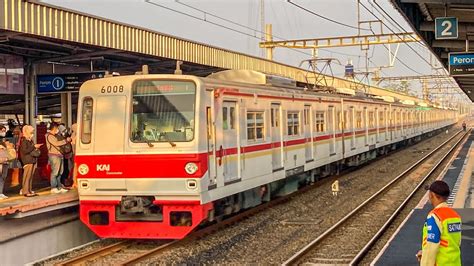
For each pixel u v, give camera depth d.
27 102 14.43
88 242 12.14
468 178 19.92
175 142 10.48
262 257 10.13
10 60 13.92
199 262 9.74
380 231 11.54
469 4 13.45
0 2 10.61
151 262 9.66
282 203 16.09
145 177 10.58
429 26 17.45
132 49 14.47
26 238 10.42
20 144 11.39
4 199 10.72
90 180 10.88
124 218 10.88
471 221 11.86
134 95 10.84
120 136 10.73
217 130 11.30
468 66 17.50
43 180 14.40
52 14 11.88
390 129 32.75
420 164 28.19
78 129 11.03
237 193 12.88
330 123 20.41
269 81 15.02
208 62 18.69
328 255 10.11
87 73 14.22
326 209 15.23
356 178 22.30
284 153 15.26
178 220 10.74
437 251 5.38
